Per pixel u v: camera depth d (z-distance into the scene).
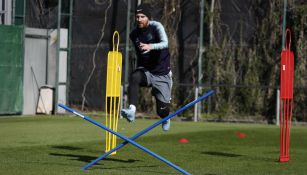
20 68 52.25
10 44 51.41
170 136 37.47
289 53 26.23
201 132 40.44
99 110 54.91
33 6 56.78
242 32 51.53
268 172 23.38
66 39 55.84
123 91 52.66
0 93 50.91
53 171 22.23
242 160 26.95
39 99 54.88
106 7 54.56
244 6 51.50
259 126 46.72
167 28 53.12
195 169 23.73
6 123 45.53
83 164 24.47
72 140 34.59
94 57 54.97
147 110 54.16
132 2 53.81
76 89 55.62
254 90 51.09
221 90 51.84
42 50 55.06
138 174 21.92
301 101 49.34
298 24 49.78
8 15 54.78
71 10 55.59
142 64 25.03
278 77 50.41
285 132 27.14
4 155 27.03
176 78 52.81
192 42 52.44
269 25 50.78
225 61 51.88
